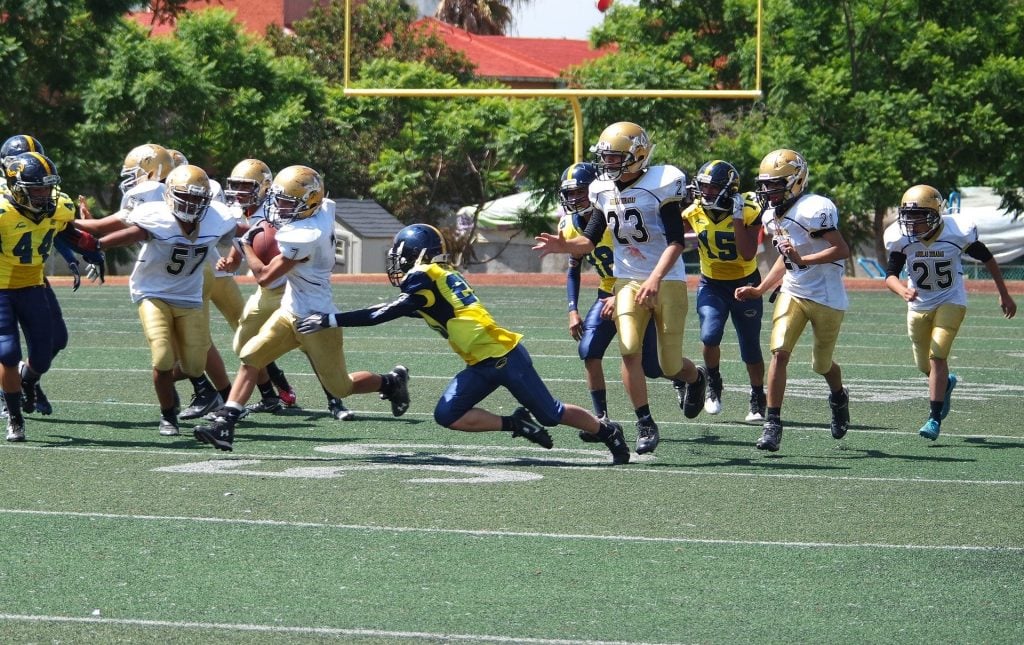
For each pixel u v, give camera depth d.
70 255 21.64
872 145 70.12
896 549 14.05
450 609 11.83
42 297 20.89
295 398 24.66
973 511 15.95
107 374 28.31
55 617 11.46
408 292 17.66
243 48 83.00
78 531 14.43
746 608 11.93
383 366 30.55
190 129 80.38
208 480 17.25
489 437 21.33
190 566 13.09
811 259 19.69
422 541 14.17
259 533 14.43
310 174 18.80
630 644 10.95
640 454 19.34
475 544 14.07
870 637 11.17
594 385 20.78
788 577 12.95
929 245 20.97
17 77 75.06
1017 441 21.36
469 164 88.31
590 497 16.52
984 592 12.49
